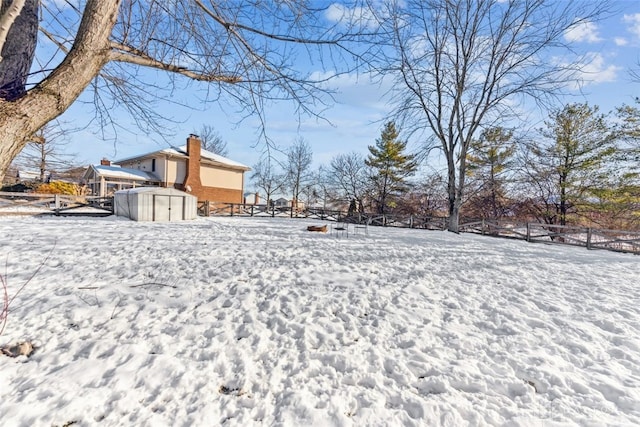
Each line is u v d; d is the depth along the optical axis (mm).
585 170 13953
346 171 29797
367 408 1869
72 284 3730
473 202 19625
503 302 3771
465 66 12797
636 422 1789
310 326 2916
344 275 4711
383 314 3309
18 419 1632
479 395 2023
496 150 16203
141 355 2301
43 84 1398
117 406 1779
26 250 5410
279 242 7750
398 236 10602
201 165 21422
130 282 3885
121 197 12969
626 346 2717
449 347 2637
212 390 1979
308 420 1748
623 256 8078
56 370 2090
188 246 6465
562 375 2227
